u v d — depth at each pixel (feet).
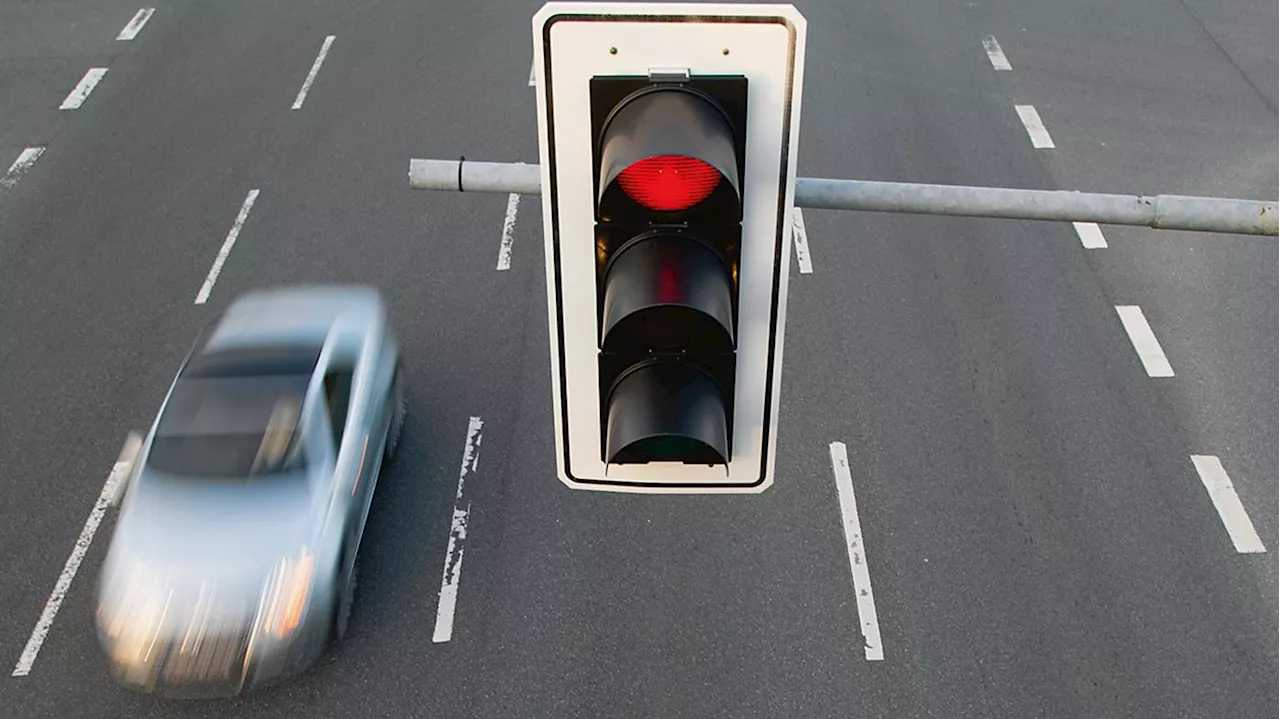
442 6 64.54
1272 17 63.16
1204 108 56.49
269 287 46.98
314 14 64.03
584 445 14.29
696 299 11.15
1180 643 34.88
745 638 35.14
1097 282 46.62
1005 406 41.73
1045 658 34.55
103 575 33.04
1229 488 39.09
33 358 44.32
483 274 47.39
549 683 34.24
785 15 11.18
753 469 14.29
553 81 11.60
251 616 32.32
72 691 33.65
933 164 52.60
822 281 46.42
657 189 11.03
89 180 52.70
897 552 37.32
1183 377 42.86
